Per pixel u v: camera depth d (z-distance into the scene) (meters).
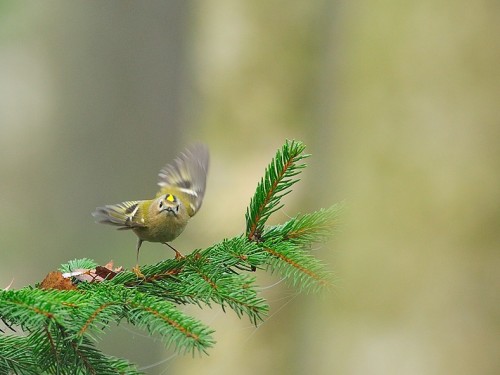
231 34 8.62
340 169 7.51
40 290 6.91
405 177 7.42
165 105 17.61
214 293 6.95
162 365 10.69
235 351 8.09
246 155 8.50
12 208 16.80
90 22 17.66
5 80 17.19
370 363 7.43
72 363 6.92
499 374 7.36
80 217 16.95
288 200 7.95
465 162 7.39
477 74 7.40
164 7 17.66
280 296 7.97
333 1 7.77
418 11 7.44
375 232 7.43
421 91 7.43
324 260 7.46
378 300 7.43
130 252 13.84
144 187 17.36
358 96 7.50
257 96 8.54
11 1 16.97
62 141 17.48
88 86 17.66
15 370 6.96
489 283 7.38
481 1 7.40
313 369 7.56
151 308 6.90
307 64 8.42
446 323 7.39
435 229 7.40
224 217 8.33
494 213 7.38
